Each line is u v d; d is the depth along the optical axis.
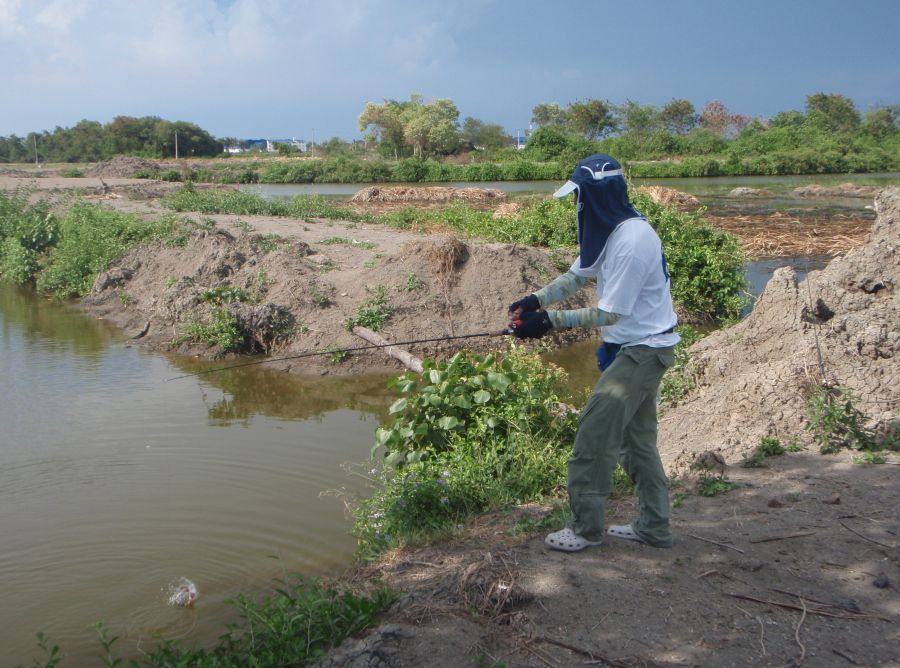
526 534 4.42
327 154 76.12
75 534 5.62
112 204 23.70
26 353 10.65
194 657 3.73
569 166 53.97
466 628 3.43
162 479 6.57
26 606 4.75
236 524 5.76
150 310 12.48
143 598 4.83
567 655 3.21
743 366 6.94
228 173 50.97
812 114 69.50
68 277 14.67
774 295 7.09
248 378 9.60
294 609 3.83
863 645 3.17
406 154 73.00
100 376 9.62
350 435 7.70
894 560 3.80
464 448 6.00
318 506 6.07
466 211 20.39
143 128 78.75
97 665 4.20
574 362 10.22
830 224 23.02
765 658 3.12
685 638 3.27
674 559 3.94
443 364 6.65
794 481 4.85
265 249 13.25
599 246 3.74
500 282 11.35
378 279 11.43
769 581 3.69
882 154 58.44
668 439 6.38
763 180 48.12
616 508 4.75
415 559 4.41
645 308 3.73
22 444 7.34
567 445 6.32
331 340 10.41
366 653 3.28
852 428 5.33
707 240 13.41
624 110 67.44
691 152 61.28
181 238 14.41
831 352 6.09
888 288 7.06
